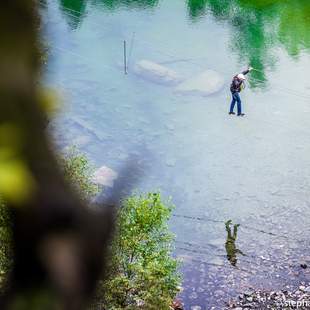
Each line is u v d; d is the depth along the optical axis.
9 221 1.60
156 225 37.94
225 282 52.56
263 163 70.88
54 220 1.62
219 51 95.06
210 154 71.88
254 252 56.75
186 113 79.88
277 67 91.44
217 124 77.75
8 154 1.59
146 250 37.31
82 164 37.12
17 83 1.62
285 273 54.19
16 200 1.58
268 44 97.25
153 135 74.88
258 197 64.94
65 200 1.65
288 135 76.31
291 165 70.69
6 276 1.62
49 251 1.61
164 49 95.00
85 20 100.56
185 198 64.19
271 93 85.19
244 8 108.00
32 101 1.65
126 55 92.12
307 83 87.56
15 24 1.62
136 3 107.56
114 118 77.44
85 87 83.25
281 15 105.88
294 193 65.81
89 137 73.06
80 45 93.38
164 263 37.47
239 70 90.44
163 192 64.81
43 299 1.60
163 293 36.00
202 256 55.66
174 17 104.31
